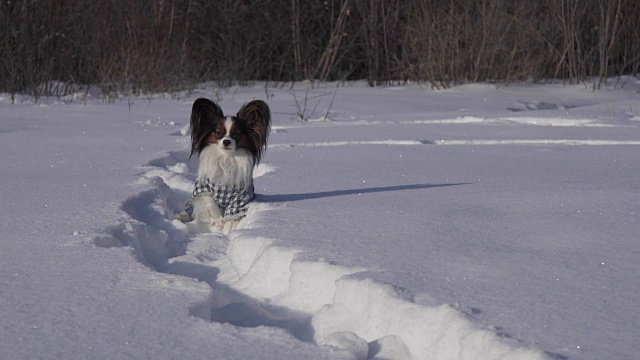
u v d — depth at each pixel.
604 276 4.02
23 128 11.25
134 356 3.20
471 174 7.47
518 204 5.85
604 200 5.94
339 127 11.80
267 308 4.14
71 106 14.62
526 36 20.23
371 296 3.75
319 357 3.22
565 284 3.89
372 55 21.61
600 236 4.84
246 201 6.21
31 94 16.77
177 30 20.78
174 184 7.53
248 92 18.27
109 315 3.64
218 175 6.25
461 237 4.84
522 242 4.72
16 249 4.70
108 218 5.51
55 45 18.27
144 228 5.47
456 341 3.30
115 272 4.28
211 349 3.29
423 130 11.22
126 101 15.88
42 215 5.60
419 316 3.48
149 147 9.39
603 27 19.91
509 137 10.39
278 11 22.83
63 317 3.61
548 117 12.55
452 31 19.70
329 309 3.88
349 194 6.46
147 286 4.06
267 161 8.38
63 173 7.51
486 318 3.42
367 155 8.84
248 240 4.90
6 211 5.74
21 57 17.38
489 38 19.59
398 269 4.11
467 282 3.91
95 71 18.55
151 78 17.84
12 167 7.89
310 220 5.37
